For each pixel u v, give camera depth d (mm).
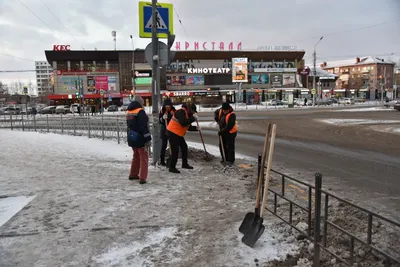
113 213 4645
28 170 7367
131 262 3301
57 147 10953
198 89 71688
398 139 13664
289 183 6594
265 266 3199
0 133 16375
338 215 4359
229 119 7969
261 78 74438
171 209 4809
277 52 74438
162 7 8492
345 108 47562
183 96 68875
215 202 5137
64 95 66188
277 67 75938
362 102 74375
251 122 23953
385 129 17578
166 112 8109
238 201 5188
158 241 3758
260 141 13523
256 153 10539
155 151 7902
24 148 10688
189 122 7062
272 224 4227
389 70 102188
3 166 7797
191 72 71062
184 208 4852
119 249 3574
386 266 2486
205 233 3965
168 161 7723
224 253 3461
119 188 5898
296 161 9109
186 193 5609
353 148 11391
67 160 8586
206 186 6070
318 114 33375
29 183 6230
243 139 14219
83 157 9047
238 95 66875
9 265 3260
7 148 10680
